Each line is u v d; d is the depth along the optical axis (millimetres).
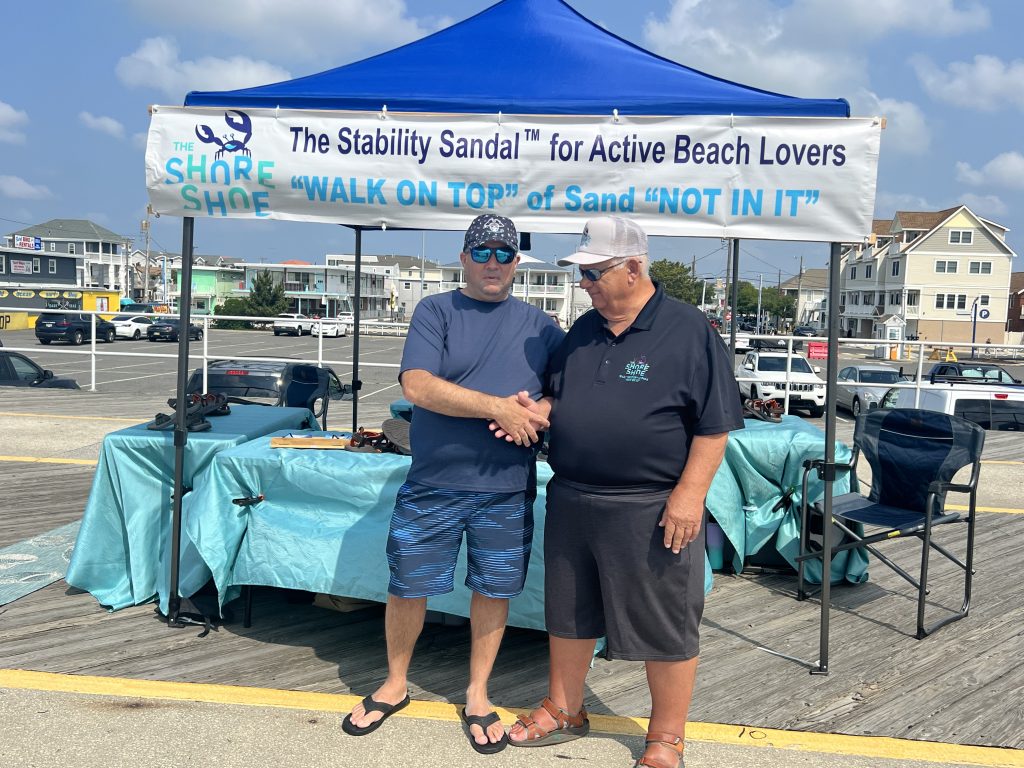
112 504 3688
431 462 2562
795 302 96062
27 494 5652
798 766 2488
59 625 3443
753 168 3109
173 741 2529
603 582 2400
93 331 12000
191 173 3320
